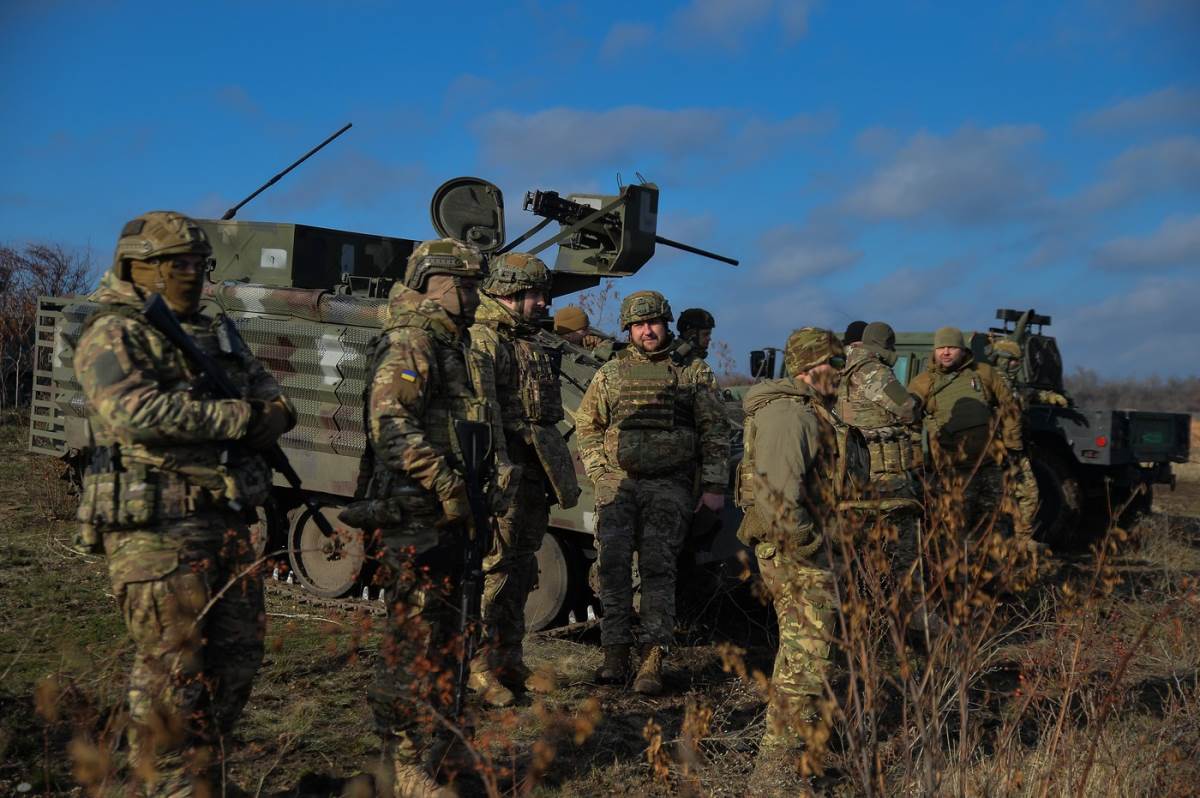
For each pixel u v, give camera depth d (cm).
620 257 821
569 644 612
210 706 324
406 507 362
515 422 494
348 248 841
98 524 311
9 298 1430
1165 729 402
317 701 477
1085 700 417
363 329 680
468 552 369
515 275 514
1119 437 1021
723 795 385
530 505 504
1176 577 851
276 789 383
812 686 389
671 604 545
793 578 392
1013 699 488
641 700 518
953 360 776
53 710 357
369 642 576
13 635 540
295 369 707
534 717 466
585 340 757
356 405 672
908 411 651
